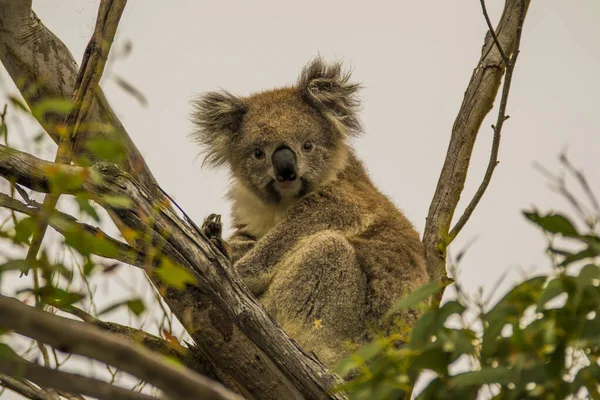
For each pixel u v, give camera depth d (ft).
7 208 18.56
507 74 33.86
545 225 16.80
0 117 17.98
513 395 16.80
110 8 25.81
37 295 15.61
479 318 17.16
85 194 15.44
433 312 17.67
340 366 18.58
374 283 40.34
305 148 44.65
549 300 16.14
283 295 39.78
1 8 29.45
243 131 46.14
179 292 26.48
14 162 22.72
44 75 29.86
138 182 24.90
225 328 26.71
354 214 42.86
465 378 16.52
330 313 39.58
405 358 17.76
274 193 45.29
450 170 39.81
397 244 41.73
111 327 24.80
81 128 18.16
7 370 12.85
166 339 22.44
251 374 26.84
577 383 16.63
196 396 13.02
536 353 16.65
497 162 34.91
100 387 13.21
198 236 26.32
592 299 16.35
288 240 42.32
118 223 24.49
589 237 16.51
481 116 39.96
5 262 14.61
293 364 26.58
